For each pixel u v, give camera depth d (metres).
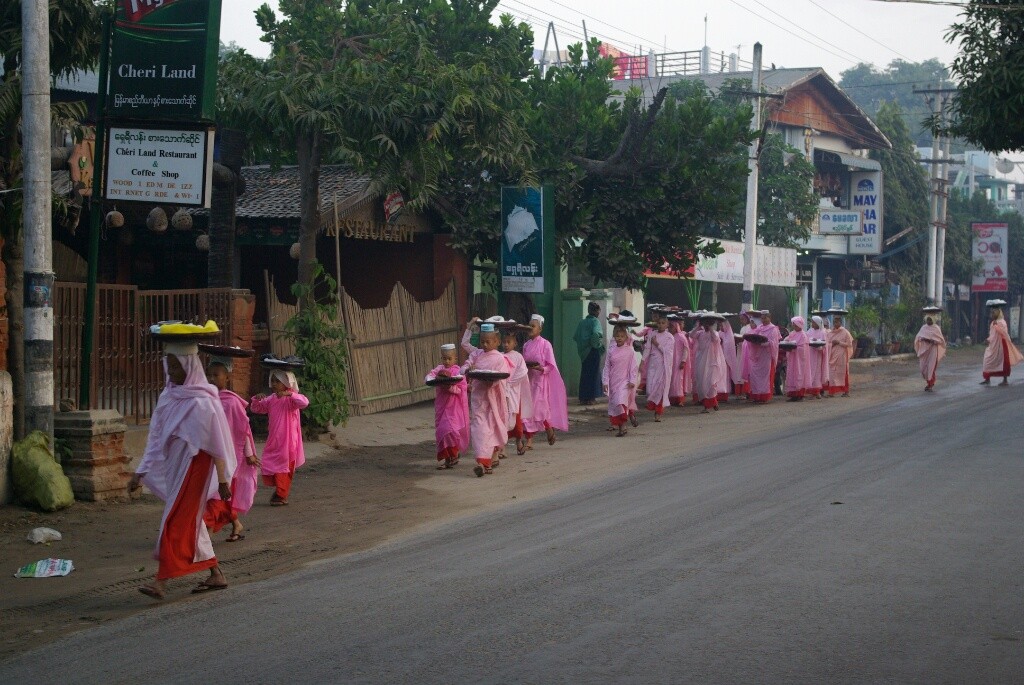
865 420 18.69
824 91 46.03
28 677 5.80
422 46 15.94
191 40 11.17
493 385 13.45
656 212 21.88
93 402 12.77
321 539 9.62
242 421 9.47
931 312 25.80
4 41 11.66
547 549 8.56
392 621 6.58
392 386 19.06
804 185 39.84
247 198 19.86
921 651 5.79
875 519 9.41
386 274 22.03
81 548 9.32
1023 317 66.62
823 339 25.11
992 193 81.56
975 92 17.25
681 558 8.03
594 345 22.52
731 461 13.59
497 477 13.16
